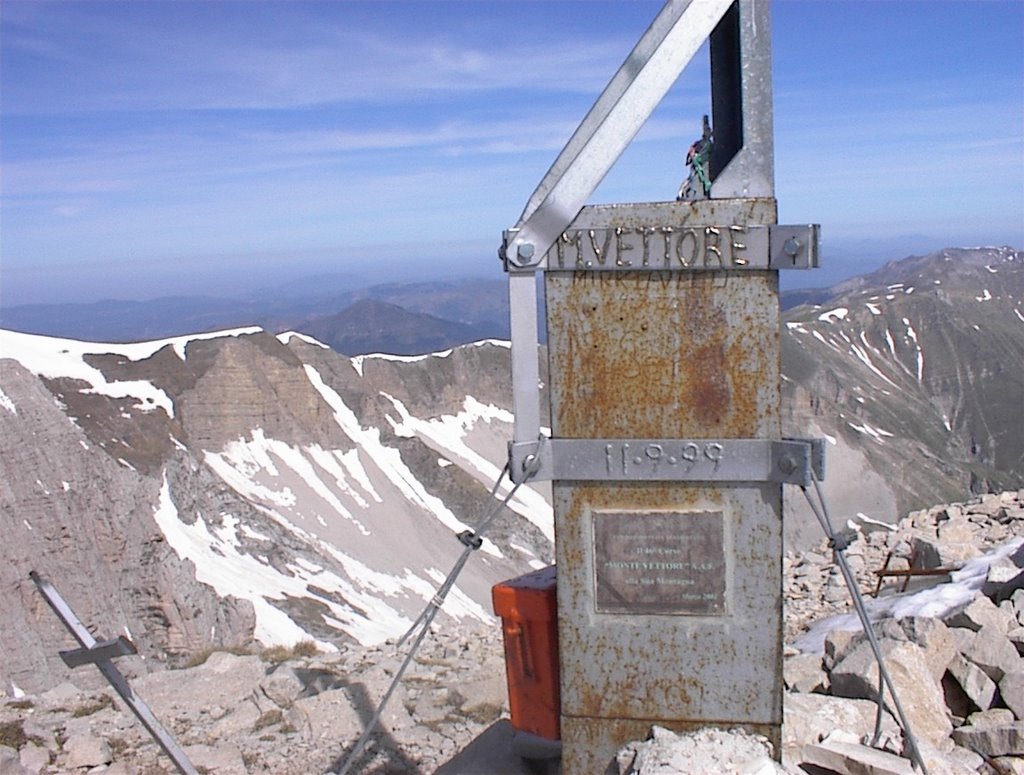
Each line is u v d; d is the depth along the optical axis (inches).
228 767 83.5
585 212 52.4
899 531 161.5
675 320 52.5
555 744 62.5
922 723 70.6
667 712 55.2
